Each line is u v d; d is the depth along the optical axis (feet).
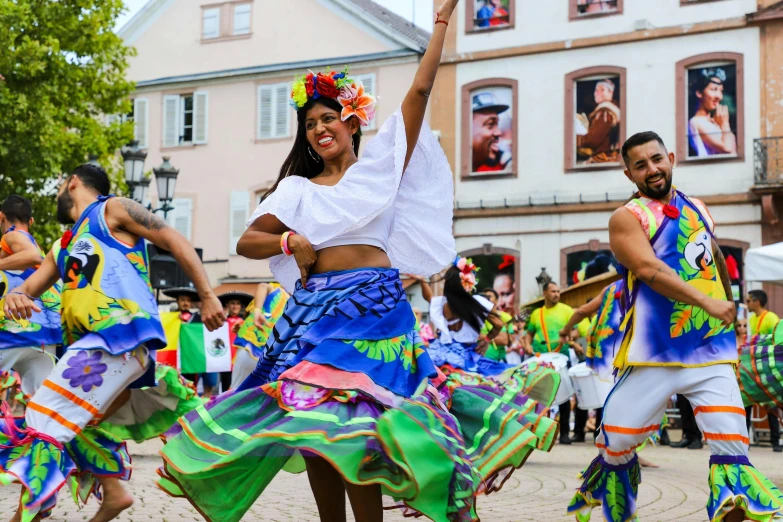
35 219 68.80
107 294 16.26
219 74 103.81
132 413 19.25
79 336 16.48
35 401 15.94
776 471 32.89
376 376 12.73
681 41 86.53
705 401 15.46
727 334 15.64
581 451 41.06
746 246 84.17
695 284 15.87
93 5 71.77
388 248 14.43
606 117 88.74
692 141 86.17
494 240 91.97
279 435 11.95
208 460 12.42
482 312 29.53
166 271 50.01
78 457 16.90
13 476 15.38
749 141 84.53
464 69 93.45
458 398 13.75
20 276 22.12
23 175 67.46
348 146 14.14
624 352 16.05
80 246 16.46
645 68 87.66
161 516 19.61
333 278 13.32
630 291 16.10
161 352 47.32
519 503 22.94
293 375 12.60
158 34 107.65
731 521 15.35
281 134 101.86
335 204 13.37
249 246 13.56
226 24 104.78
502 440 13.26
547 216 90.43
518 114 91.61
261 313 37.70
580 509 16.60
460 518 12.03
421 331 31.71
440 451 11.98
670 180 16.15
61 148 68.64
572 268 89.51
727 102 85.20
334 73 13.96
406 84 96.27
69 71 69.97
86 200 17.26
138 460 31.45
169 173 60.54
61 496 22.63
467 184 92.99
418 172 14.32
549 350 41.45
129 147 60.64
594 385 38.29
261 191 102.17
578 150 89.86
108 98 74.08
